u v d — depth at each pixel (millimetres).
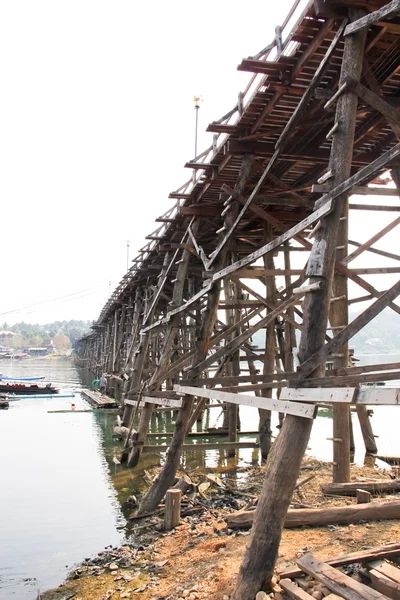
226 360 11273
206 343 8789
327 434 14820
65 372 60406
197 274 14344
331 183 4977
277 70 5953
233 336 12312
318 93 5656
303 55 5656
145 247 14016
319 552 5129
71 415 19859
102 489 9578
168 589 5215
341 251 7449
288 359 11422
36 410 21500
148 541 6824
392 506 6008
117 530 7438
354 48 5012
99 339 45562
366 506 6074
